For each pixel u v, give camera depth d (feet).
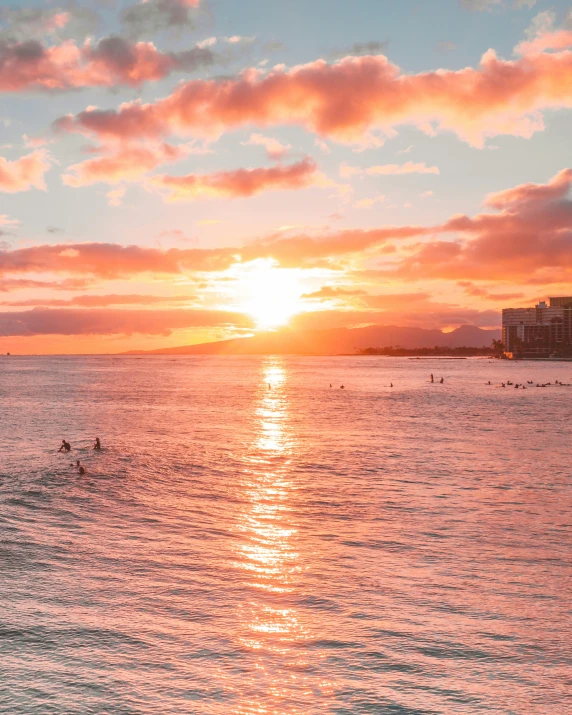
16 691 61.11
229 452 209.05
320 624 75.66
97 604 80.79
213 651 69.26
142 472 171.94
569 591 85.61
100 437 251.19
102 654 68.23
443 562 96.78
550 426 288.10
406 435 255.09
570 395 502.79
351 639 71.97
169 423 305.53
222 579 89.76
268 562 96.68
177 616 77.66
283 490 148.05
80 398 481.05
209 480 160.97
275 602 81.66
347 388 606.96
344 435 255.50
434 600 82.43
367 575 91.35
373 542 107.04
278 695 61.00
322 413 357.00
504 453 206.49
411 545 105.19
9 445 228.43
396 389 589.73
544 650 69.77
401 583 88.12
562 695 61.36
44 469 176.35
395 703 59.82
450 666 66.44
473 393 530.68
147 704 59.47
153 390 583.99
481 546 104.94
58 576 90.48
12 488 150.51
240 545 105.50
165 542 107.14
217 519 122.42
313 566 95.09
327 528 115.65
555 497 140.56
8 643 70.28
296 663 66.85
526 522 119.44
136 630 73.72
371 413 355.97
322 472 171.83
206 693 61.36
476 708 59.21
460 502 135.64
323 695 61.16
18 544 105.29
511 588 86.63
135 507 132.05
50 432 269.44
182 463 186.80
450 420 316.81
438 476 165.58
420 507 130.93
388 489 148.97
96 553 100.78
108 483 157.07
